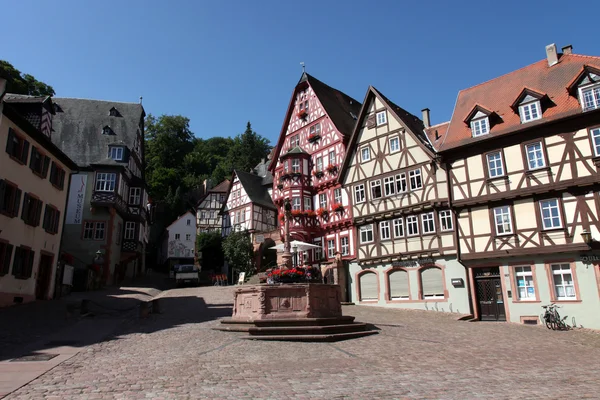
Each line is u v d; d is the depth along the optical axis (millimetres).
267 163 49156
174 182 76312
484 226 21391
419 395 7023
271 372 8555
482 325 18500
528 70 23344
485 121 22109
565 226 18891
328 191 32406
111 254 31469
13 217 18219
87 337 12461
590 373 9219
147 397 6730
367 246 26766
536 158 20141
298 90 37375
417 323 17875
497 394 7168
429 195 23891
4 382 7555
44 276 21609
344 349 11305
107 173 31875
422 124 32906
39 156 20750
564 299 18656
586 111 18797
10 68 39688
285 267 16062
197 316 17125
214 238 45094
